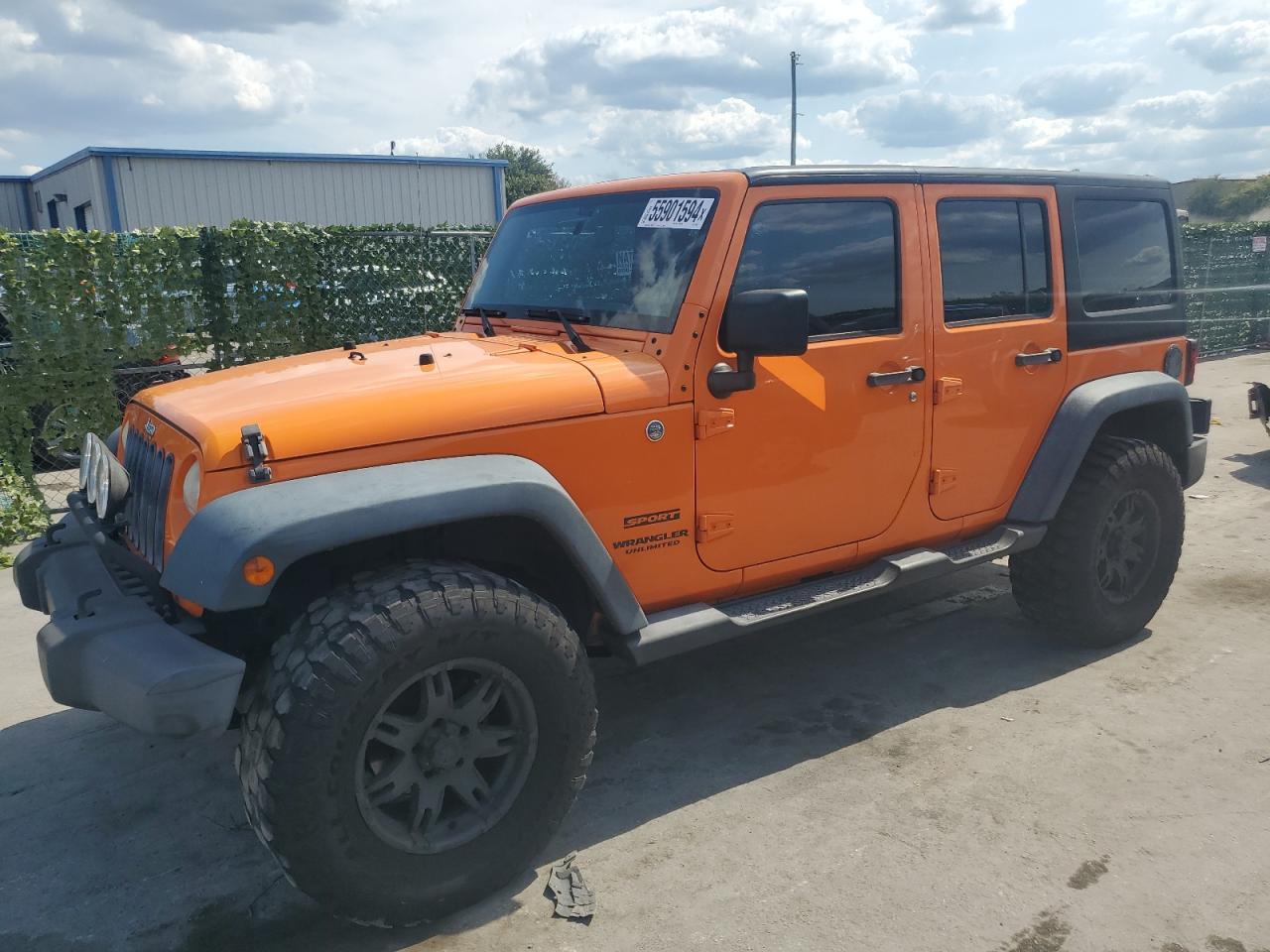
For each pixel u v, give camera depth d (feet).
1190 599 16.29
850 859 9.43
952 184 11.96
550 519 8.68
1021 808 10.24
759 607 10.78
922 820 10.07
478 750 8.55
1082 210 13.58
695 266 9.98
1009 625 15.46
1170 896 8.78
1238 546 18.98
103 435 22.99
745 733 12.13
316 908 8.97
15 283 21.47
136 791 11.12
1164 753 11.32
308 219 68.39
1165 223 14.96
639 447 9.62
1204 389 37.40
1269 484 23.71
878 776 10.97
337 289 27.14
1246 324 48.75
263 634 9.07
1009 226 12.64
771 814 10.27
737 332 9.35
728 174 10.29
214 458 7.89
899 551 12.24
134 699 7.59
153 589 8.75
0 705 13.37
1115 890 8.89
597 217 11.34
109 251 22.71
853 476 11.30
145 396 10.32
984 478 12.75
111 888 9.36
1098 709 12.45
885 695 13.07
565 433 9.19
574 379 9.37
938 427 11.99
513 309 11.98
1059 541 13.39
